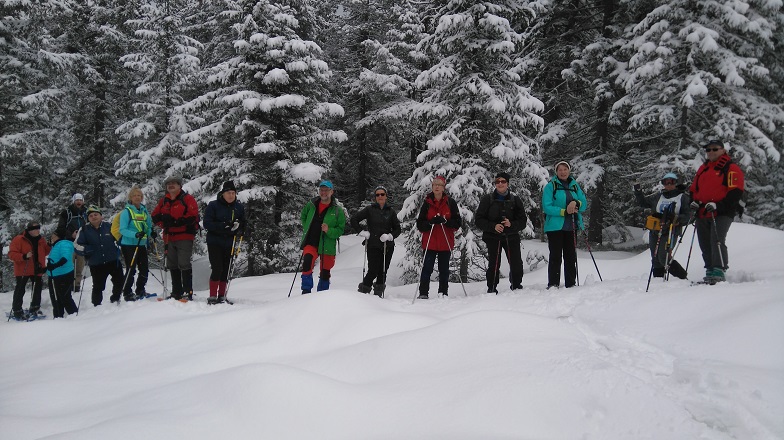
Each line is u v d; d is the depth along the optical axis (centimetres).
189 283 814
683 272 720
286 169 1616
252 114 1655
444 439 288
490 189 1223
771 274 670
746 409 287
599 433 281
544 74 1836
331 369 431
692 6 1395
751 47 1384
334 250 787
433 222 743
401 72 2328
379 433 306
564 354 372
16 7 1644
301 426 319
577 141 1833
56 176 2109
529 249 1568
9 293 1175
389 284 1446
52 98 1794
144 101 2083
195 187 1614
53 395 423
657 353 397
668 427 277
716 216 609
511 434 288
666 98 1410
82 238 852
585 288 633
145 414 344
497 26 1190
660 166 1411
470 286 970
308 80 1673
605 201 1853
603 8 1764
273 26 1666
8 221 1853
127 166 1948
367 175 2609
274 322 572
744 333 385
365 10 2353
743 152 1355
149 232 878
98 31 2106
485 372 357
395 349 423
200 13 2653
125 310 702
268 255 1694
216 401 358
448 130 1248
